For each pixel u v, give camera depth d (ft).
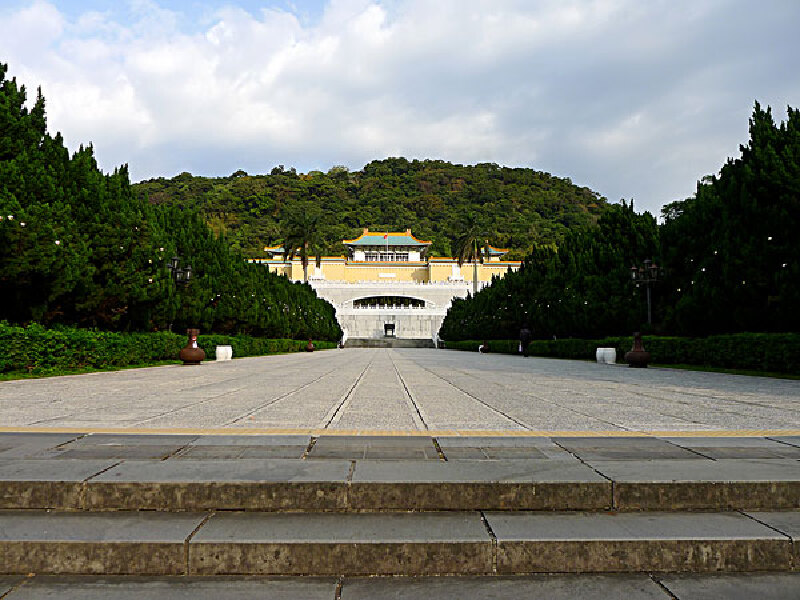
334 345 232.94
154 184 506.48
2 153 50.29
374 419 19.75
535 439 15.53
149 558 9.23
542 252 123.85
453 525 10.06
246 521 10.23
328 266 313.94
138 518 10.37
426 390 32.50
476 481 10.98
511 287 132.98
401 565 9.23
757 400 27.02
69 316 60.39
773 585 8.84
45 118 58.85
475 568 9.28
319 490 10.84
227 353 80.89
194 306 81.76
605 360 72.08
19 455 13.08
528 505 10.91
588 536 9.50
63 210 51.67
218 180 529.04
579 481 11.00
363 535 9.54
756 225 54.65
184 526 9.94
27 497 10.85
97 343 52.75
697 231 67.36
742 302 55.47
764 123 57.82
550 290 103.71
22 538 9.38
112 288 59.11
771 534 9.63
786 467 12.20
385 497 10.84
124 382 38.11
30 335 43.73
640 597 8.47
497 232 404.36
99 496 10.80
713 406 24.35
